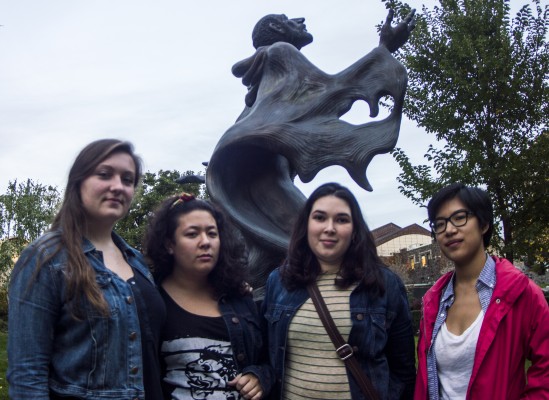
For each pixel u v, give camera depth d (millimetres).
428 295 2402
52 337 1828
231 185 4895
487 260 2266
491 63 9273
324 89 4730
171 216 2359
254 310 2445
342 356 2148
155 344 2047
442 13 10336
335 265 2375
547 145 9297
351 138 4621
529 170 9391
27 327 1781
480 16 9742
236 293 2420
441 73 9945
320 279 2357
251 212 4887
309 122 4660
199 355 2178
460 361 2143
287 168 5301
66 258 1865
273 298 2422
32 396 1729
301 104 4703
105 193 2020
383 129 4648
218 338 2244
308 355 2215
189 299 2355
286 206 4992
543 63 9555
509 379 2061
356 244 2314
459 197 2277
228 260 2389
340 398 2133
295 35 5387
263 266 4656
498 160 9523
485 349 2068
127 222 17172
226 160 4820
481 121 9914
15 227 18438
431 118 9977
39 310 1801
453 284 2334
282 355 2279
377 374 2188
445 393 2180
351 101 4742
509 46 9328
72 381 1802
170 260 2393
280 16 5434
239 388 2189
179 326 2219
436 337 2256
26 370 1751
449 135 9992
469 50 9383
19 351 1765
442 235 2303
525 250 9328
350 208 2359
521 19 9727
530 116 9727
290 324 2281
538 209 9414
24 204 18297
